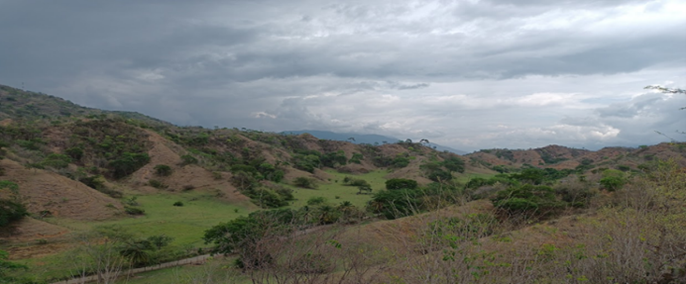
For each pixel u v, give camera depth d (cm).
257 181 6738
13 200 3531
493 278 634
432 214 678
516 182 4569
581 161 13400
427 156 13012
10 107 13100
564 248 830
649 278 766
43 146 7031
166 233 3656
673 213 869
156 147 7750
